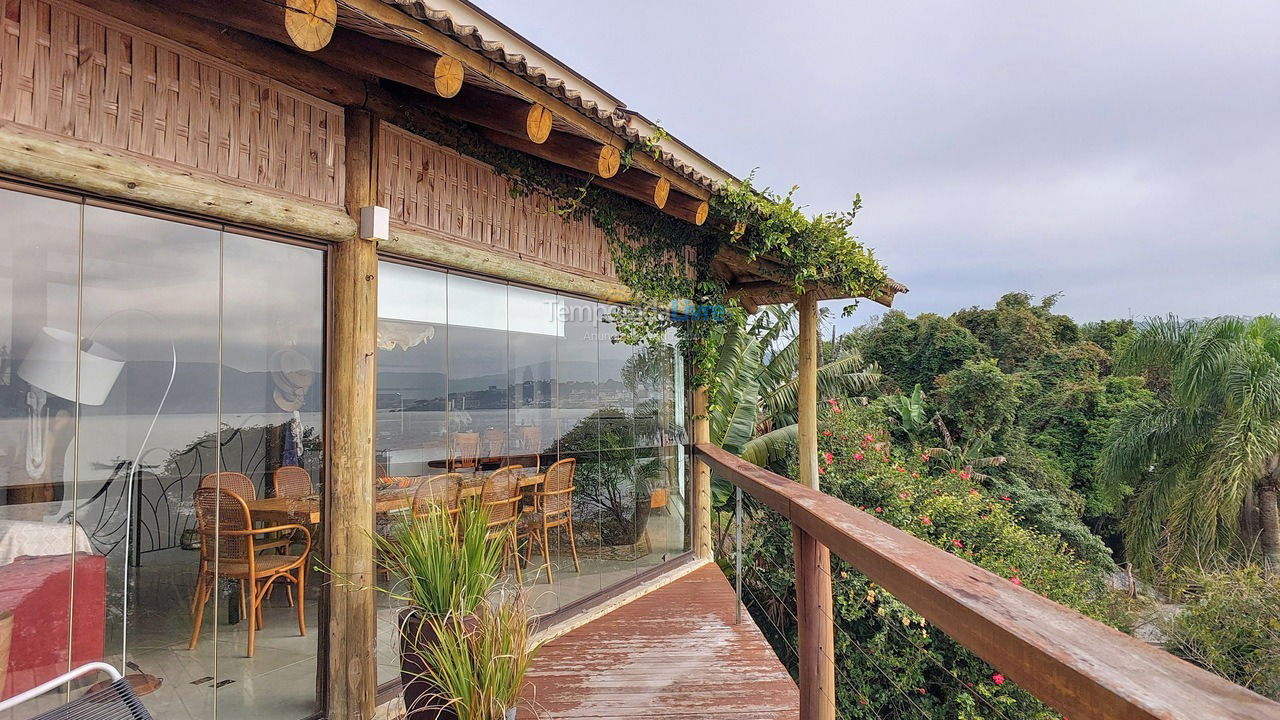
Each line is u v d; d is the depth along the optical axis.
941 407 19.06
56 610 2.13
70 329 2.16
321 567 2.97
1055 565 9.55
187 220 2.49
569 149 3.42
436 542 2.55
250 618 2.69
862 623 7.97
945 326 22.17
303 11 1.91
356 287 3.02
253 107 2.67
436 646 2.29
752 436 9.34
